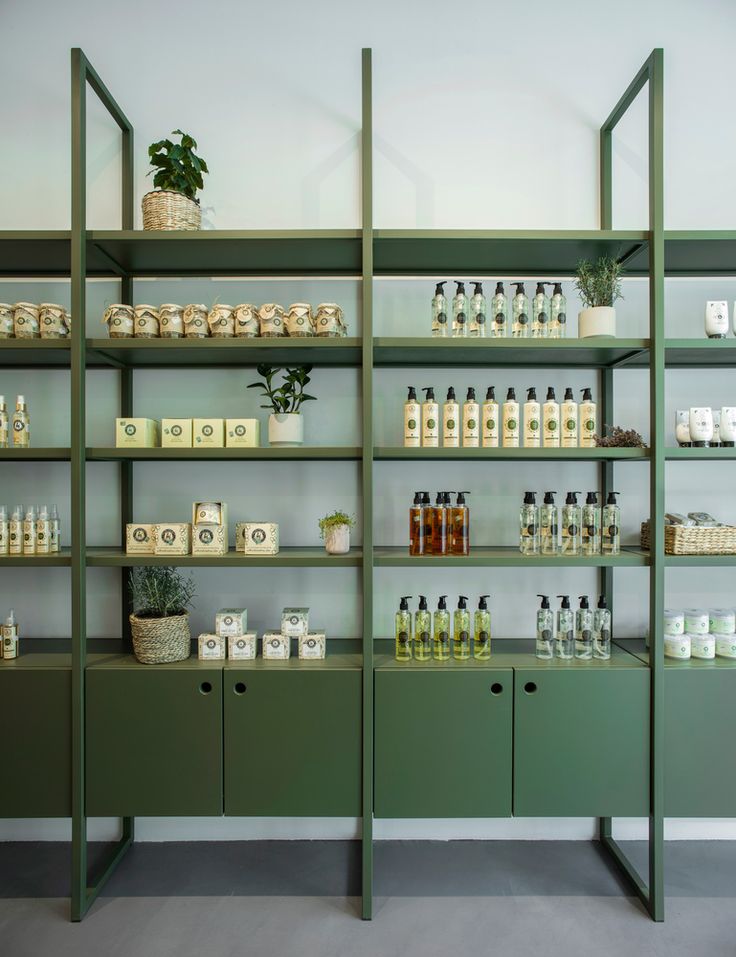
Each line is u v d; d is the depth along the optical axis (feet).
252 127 7.27
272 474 7.32
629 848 7.02
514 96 7.30
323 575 7.27
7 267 6.97
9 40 7.26
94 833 7.19
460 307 6.29
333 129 7.26
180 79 7.27
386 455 6.01
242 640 6.26
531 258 6.65
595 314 6.15
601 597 6.40
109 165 7.27
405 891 6.24
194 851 6.96
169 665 6.06
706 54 7.28
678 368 7.34
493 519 7.29
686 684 6.01
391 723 5.92
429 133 7.30
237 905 6.03
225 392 7.27
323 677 5.93
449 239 5.99
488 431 6.37
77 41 7.25
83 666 5.94
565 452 6.00
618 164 7.33
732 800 6.04
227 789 5.95
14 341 5.99
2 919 5.86
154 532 6.24
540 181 7.30
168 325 6.18
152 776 5.94
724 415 6.31
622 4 7.28
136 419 6.27
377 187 7.28
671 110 7.30
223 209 7.27
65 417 7.32
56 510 6.68
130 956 5.38
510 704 5.96
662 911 5.84
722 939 5.60
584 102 7.29
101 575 7.25
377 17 7.28
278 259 6.68
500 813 5.96
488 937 5.61
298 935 5.63
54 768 5.93
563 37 7.29
